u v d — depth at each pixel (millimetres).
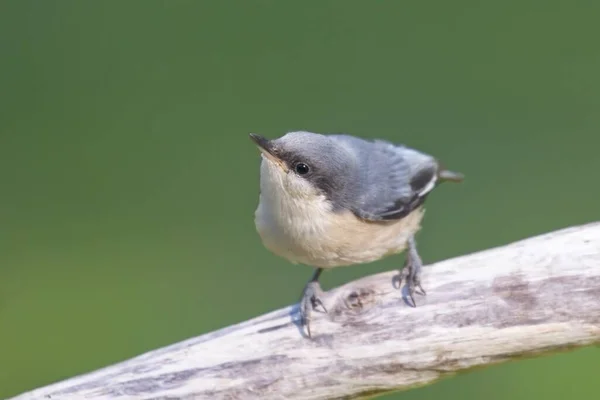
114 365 6879
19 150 14539
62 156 14422
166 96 15805
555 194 13242
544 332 6754
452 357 6836
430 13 17484
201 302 11617
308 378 6855
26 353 10844
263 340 6922
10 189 13867
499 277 6855
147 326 11273
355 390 6879
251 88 15781
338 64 16266
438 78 15828
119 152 14562
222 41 16750
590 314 6711
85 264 12375
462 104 15000
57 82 15891
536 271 6812
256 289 11797
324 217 7676
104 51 16766
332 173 7691
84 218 13289
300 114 14938
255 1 17969
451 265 7043
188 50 16609
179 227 13023
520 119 14844
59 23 17078
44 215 13352
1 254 12539
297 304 7121
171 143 14648
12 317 11391
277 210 7703
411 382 6922
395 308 6910
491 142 14383
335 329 6898
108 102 15578
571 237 6957
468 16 17344
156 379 6777
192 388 6781
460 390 10406
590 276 6727
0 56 16547
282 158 7637
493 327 6781
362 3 17812
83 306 11625
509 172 13781
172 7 17828
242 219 13156
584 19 17062
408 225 8289
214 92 15359
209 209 13352
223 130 14891
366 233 7859
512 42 16578
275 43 16609
